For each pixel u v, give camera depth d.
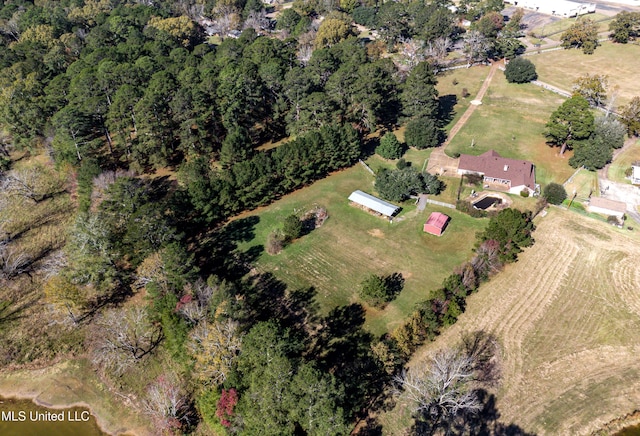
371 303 65.19
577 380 55.56
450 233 79.56
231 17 192.75
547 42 166.00
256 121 109.88
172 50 136.38
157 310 61.53
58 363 61.84
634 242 76.25
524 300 66.38
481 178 93.44
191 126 99.12
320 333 62.84
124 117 93.50
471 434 50.62
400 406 53.38
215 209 82.25
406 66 138.00
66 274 66.06
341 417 43.22
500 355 58.59
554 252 74.94
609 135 96.81
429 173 94.00
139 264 70.38
